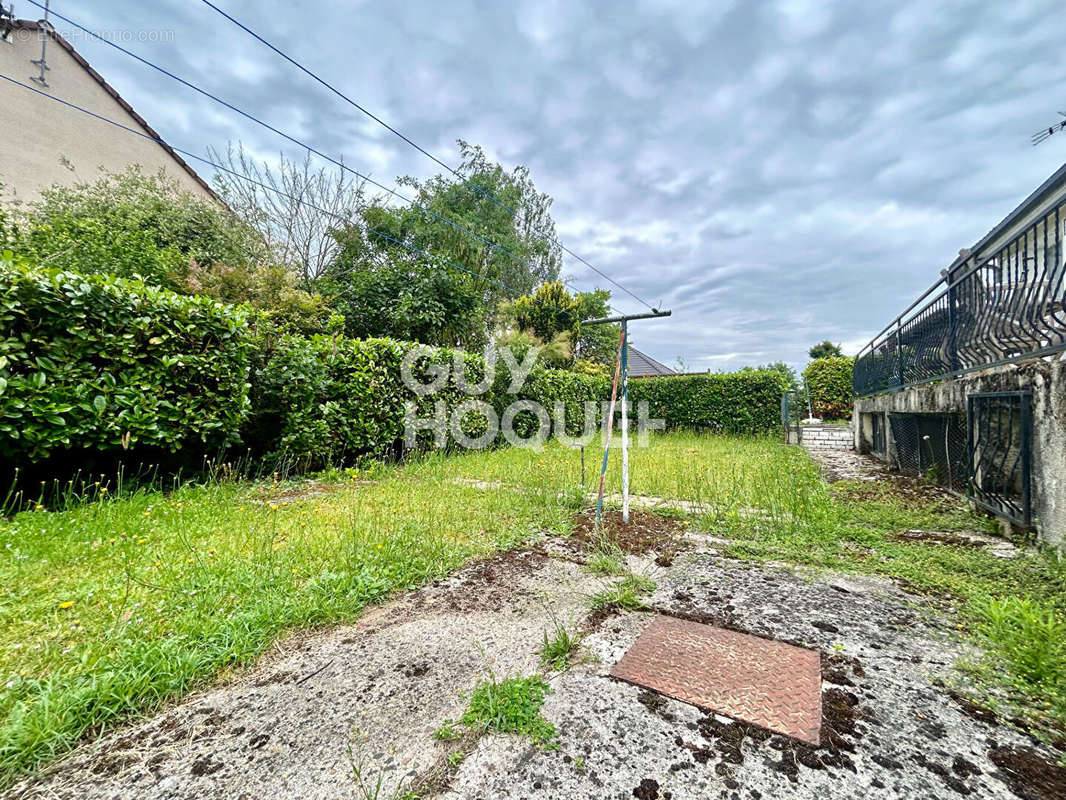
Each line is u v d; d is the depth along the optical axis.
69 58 9.76
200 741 1.24
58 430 3.12
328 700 1.40
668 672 1.54
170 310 3.84
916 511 3.48
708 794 1.05
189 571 2.17
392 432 6.04
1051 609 1.79
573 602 2.09
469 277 12.27
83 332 3.30
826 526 3.09
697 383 11.46
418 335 10.09
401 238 12.95
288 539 2.74
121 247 6.77
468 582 2.31
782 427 10.43
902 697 1.39
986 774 1.09
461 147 18.77
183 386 3.92
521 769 1.14
